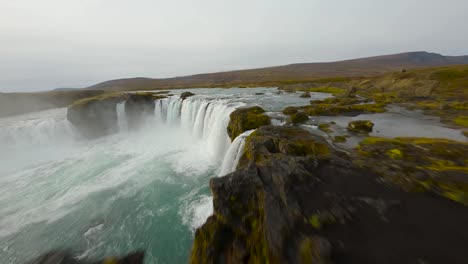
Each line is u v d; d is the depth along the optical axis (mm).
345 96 39938
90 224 13898
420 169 9477
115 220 14156
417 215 6656
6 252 11984
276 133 15453
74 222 14156
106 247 11984
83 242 12375
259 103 33406
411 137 14977
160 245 11984
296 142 13383
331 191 7867
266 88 72312
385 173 9109
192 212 14617
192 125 33438
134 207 15469
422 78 53688
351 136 15672
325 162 10031
